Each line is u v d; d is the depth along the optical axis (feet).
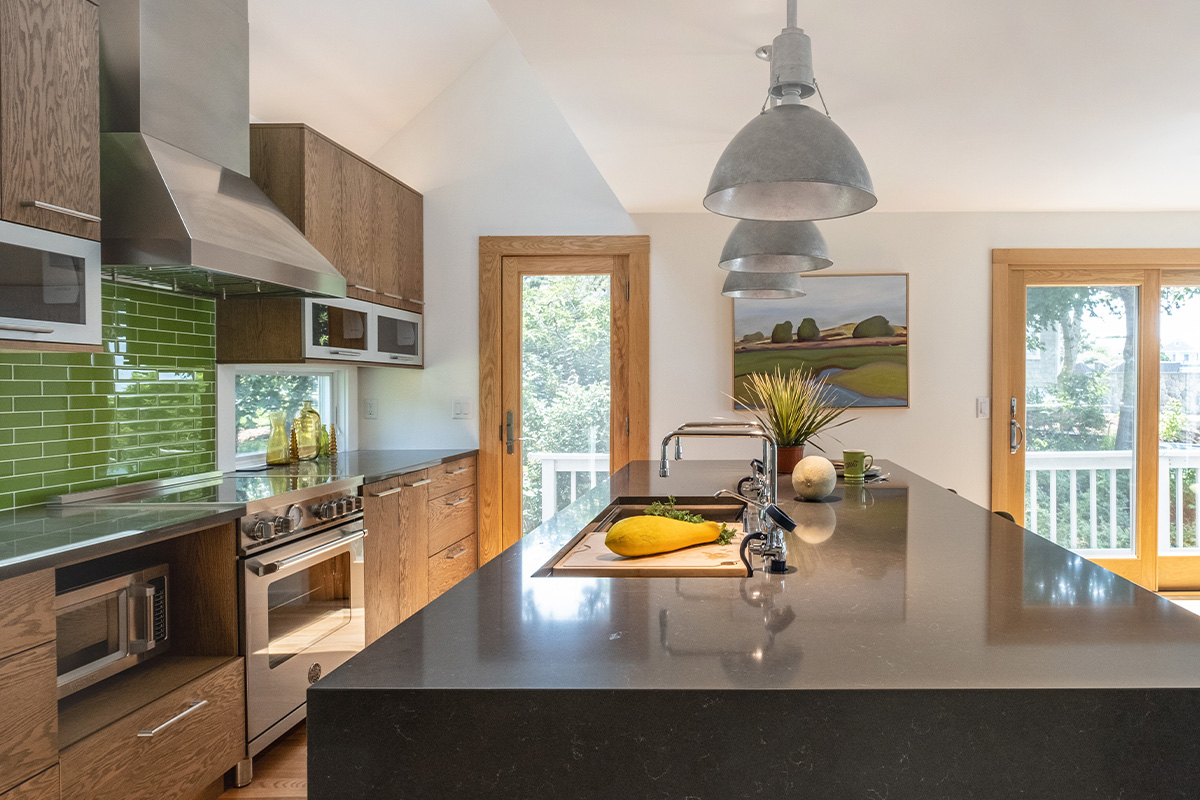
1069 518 15.94
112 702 7.02
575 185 15.78
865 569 5.23
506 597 4.53
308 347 11.41
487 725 3.14
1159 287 15.62
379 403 16.07
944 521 7.23
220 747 7.93
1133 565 15.84
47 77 6.72
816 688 3.12
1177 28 7.30
